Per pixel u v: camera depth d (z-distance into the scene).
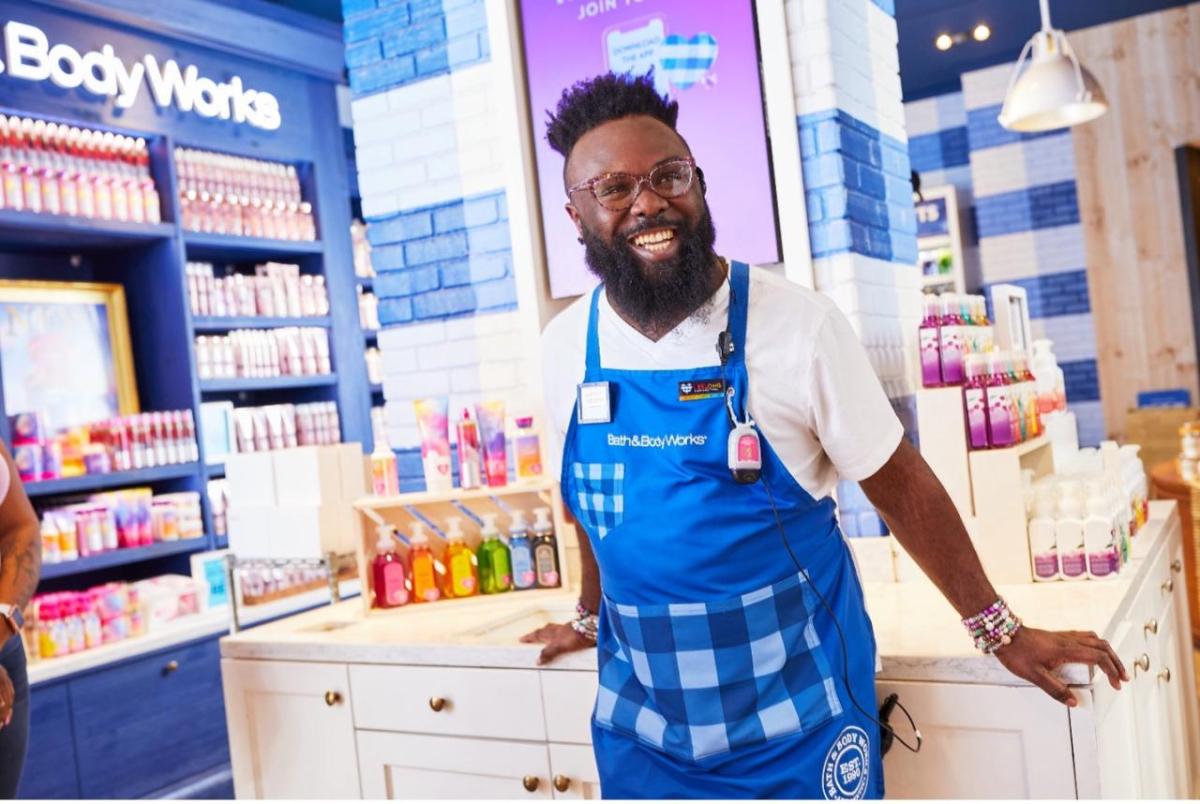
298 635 2.76
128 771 4.10
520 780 2.38
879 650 2.02
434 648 2.48
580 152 1.67
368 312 6.27
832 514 1.80
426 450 2.95
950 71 7.77
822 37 2.70
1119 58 7.14
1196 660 3.81
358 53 3.43
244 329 5.50
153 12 4.82
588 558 2.20
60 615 4.02
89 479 4.48
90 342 4.95
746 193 2.82
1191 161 7.15
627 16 2.93
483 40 3.17
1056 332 7.50
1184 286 7.10
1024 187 7.52
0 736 2.36
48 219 4.38
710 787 1.73
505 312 3.20
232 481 3.20
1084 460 2.83
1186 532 3.83
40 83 4.45
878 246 2.91
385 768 2.58
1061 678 1.83
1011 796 1.89
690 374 1.66
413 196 3.36
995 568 2.43
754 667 1.68
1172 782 2.69
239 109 5.31
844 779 1.70
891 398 2.88
